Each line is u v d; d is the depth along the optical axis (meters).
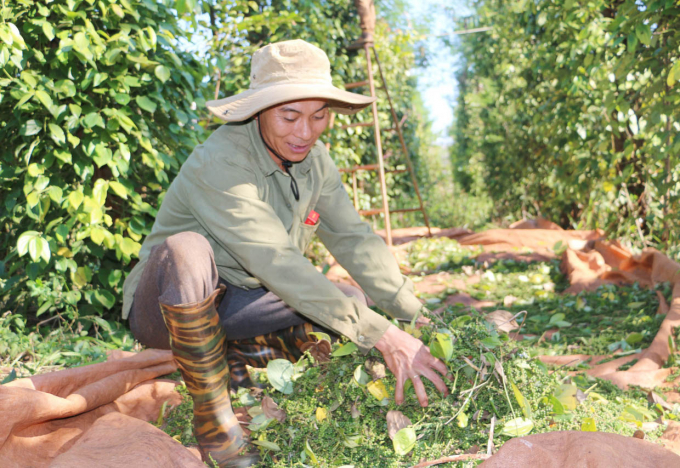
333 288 1.51
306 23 5.59
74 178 2.90
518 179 8.12
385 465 1.37
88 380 1.73
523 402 1.41
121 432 1.40
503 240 5.51
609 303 3.29
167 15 3.06
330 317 1.50
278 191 1.72
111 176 3.02
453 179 12.88
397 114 8.17
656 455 1.18
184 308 1.35
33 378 1.57
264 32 5.66
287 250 1.54
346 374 1.57
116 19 2.81
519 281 4.11
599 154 4.89
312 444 1.45
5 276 2.80
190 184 1.64
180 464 1.30
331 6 6.26
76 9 2.72
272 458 1.41
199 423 1.44
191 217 1.74
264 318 1.80
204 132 3.29
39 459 1.42
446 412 1.46
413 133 9.02
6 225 2.97
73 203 2.60
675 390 1.91
